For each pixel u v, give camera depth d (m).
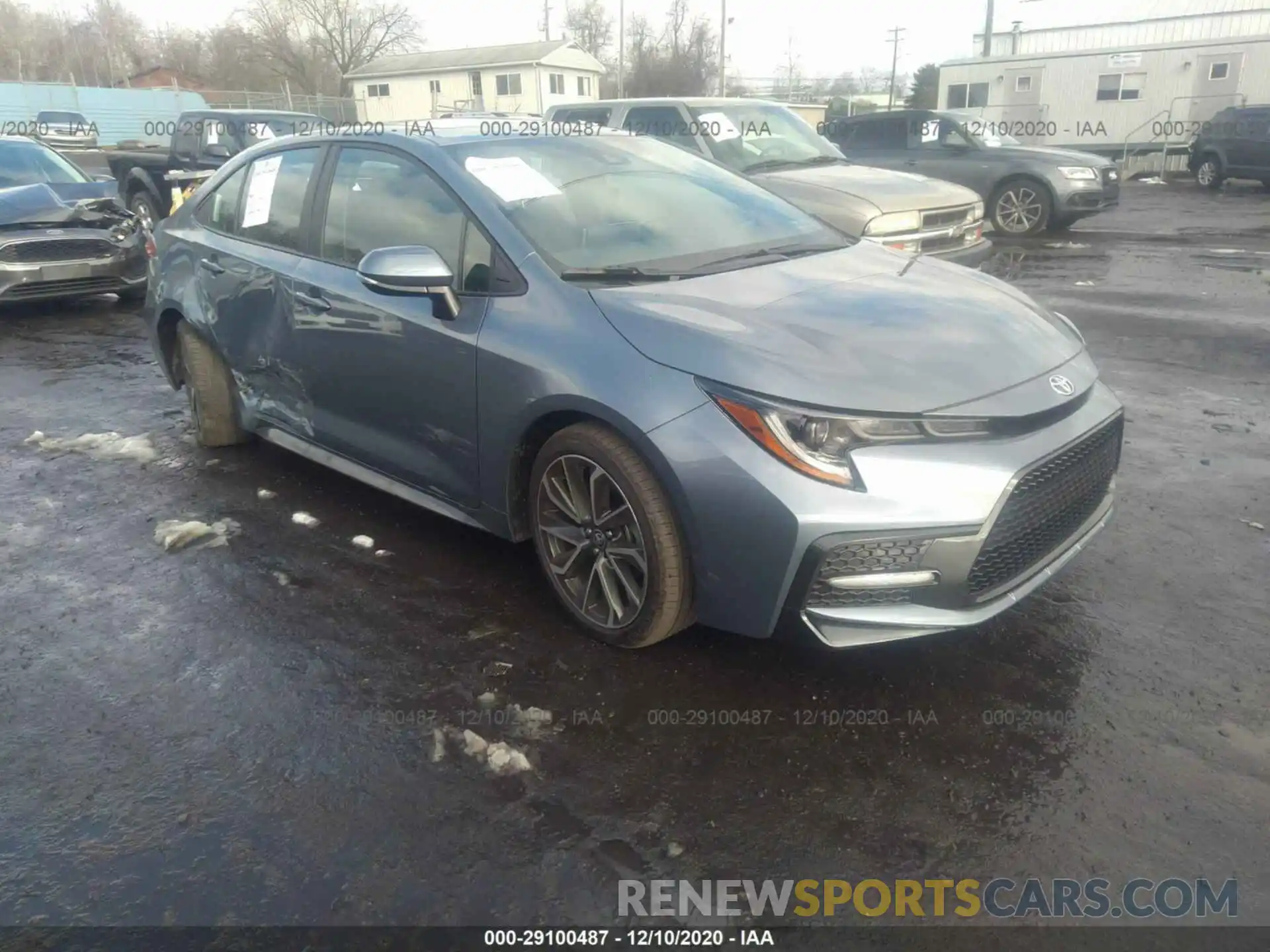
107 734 3.00
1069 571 3.79
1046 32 27.16
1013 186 13.34
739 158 8.88
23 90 40.12
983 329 3.20
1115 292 9.34
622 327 3.11
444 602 3.70
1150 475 4.71
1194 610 3.49
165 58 81.00
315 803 2.69
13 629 3.60
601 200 3.88
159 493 4.81
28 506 4.70
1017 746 2.81
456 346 3.49
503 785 2.73
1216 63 23.94
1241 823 2.51
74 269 8.81
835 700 3.04
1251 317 8.05
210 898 2.38
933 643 3.34
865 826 2.55
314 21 66.38
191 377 5.24
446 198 3.75
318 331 4.14
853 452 2.74
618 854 2.49
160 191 13.71
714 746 2.86
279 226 4.51
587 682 3.17
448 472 3.73
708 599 2.98
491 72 57.28
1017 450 2.84
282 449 5.39
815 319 3.13
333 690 3.18
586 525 3.27
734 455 2.79
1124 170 24.98
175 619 3.64
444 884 2.41
